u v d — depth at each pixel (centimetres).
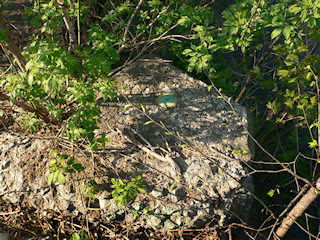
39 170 248
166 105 297
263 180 375
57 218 245
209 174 249
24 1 423
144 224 239
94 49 236
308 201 234
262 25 254
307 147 413
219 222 241
